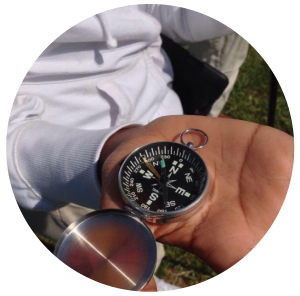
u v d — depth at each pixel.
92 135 0.21
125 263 0.18
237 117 0.42
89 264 0.17
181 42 0.29
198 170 0.20
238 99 0.43
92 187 0.21
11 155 0.22
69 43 0.22
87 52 0.23
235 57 0.34
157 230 0.20
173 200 0.20
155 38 0.26
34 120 0.23
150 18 0.25
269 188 0.19
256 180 0.20
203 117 0.22
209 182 0.20
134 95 0.25
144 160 0.21
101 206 0.20
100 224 0.18
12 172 0.22
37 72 0.22
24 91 0.22
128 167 0.20
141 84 0.25
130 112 0.25
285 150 0.20
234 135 0.21
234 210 0.19
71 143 0.21
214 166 0.21
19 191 0.23
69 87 0.23
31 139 0.22
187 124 0.22
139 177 0.20
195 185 0.20
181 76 0.29
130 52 0.25
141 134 0.21
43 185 0.22
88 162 0.21
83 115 0.24
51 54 0.22
